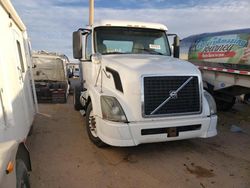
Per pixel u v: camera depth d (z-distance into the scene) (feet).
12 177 7.14
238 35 23.24
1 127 9.32
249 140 18.44
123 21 18.52
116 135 13.07
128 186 11.87
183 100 13.99
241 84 23.36
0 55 10.09
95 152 15.87
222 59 24.52
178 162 14.47
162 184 12.03
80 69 24.22
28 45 19.98
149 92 13.34
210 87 27.12
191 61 29.60
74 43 18.44
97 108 14.43
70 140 18.13
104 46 17.93
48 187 11.76
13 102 11.64
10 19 13.07
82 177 12.71
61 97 33.99
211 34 27.32
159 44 19.22
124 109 13.20
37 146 16.96
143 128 13.09
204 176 12.80
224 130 20.98
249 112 28.07
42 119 24.35
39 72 38.78
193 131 14.17
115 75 14.39
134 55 17.19
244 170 13.51
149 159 14.87
